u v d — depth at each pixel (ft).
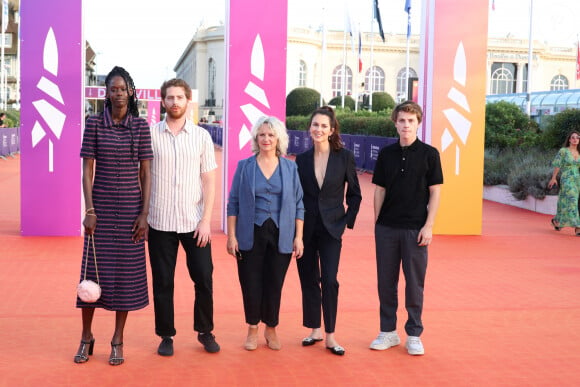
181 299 22.15
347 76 257.55
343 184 17.16
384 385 14.99
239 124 35.45
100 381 14.80
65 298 21.86
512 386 15.07
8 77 239.91
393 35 259.60
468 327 19.61
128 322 19.35
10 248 30.30
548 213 47.29
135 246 15.75
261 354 16.92
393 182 17.02
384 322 17.56
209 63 271.08
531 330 19.40
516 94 132.77
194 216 16.40
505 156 59.26
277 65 35.35
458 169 36.76
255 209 16.72
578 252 32.37
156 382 14.83
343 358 16.75
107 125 15.39
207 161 16.51
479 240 35.45
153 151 16.07
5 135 92.68
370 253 31.35
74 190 33.45
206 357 16.60
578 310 21.67
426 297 23.16
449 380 15.37
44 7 32.45
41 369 15.46
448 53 36.27
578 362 16.70
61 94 32.94
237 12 34.86
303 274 17.47
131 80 15.69
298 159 17.39
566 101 116.67
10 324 18.90
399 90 261.03
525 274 27.20
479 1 36.22
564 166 38.27
